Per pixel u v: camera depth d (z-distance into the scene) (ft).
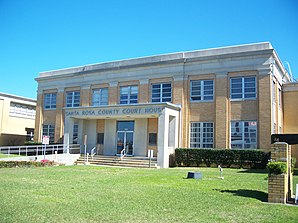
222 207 27.43
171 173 58.85
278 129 85.51
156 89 94.12
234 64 82.84
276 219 23.35
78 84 110.42
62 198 30.42
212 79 85.97
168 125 82.74
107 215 23.71
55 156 86.22
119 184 41.57
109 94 102.27
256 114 79.00
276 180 30.50
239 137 80.33
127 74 99.60
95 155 95.30
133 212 24.82
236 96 82.23
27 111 150.20
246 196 33.27
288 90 93.56
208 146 84.28
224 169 70.95
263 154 72.95
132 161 83.82
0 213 23.67
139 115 86.89
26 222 21.40
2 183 39.99
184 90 88.84
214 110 84.48
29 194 32.22
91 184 41.09
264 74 78.48
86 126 104.12
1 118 135.23
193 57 88.17
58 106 114.42
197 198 31.55
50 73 119.14
